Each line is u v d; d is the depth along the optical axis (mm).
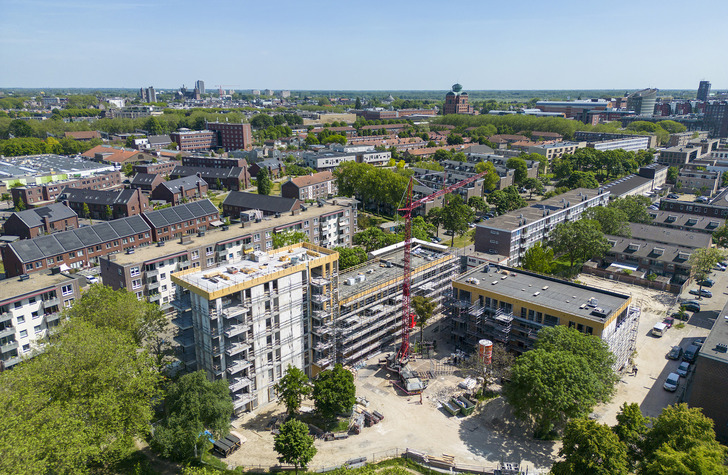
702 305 141500
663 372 108312
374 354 117688
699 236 172375
